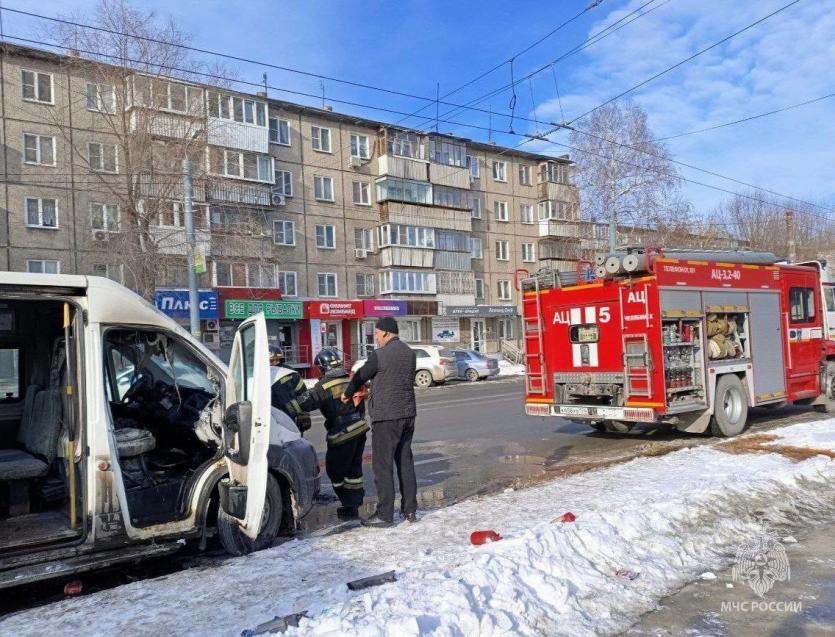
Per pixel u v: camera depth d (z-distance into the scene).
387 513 5.59
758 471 6.72
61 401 5.05
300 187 35.00
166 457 5.57
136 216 23.62
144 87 23.34
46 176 26.45
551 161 46.62
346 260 36.59
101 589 4.71
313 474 5.89
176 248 27.06
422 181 39.16
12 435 5.78
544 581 3.88
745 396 10.14
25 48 26.05
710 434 10.30
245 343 5.09
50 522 4.68
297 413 5.95
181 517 4.87
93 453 4.46
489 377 29.80
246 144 31.62
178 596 4.04
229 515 4.99
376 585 3.92
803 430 9.24
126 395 5.74
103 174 25.11
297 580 4.25
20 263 25.92
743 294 10.28
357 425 6.27
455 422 13.36
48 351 5.52
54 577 4.33
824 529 5.39
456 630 3.29
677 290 9.20
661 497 5.62
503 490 7.17
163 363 5.51
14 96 26.06
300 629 3.26
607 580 4.11
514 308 43.50
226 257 29.12
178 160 23.64
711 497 5.70
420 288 38.59
